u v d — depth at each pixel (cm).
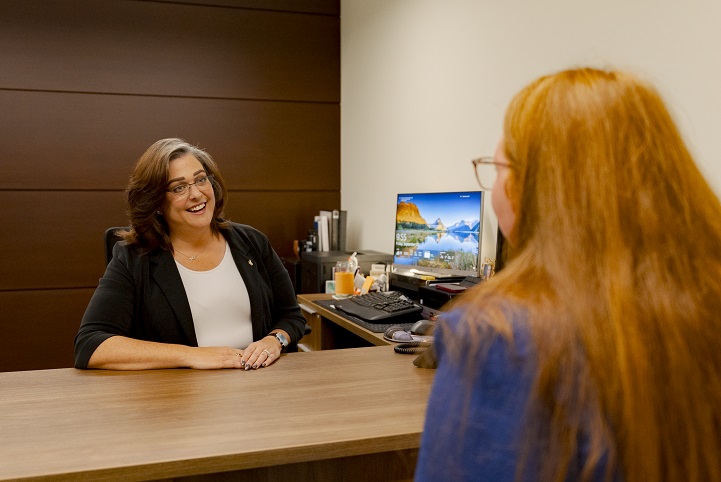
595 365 55
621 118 61
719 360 57
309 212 455
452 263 277
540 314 57
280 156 447
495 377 57
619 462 55
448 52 313
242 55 435
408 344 182
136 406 130
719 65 172
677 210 60
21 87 392
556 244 59
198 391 141
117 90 409
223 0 429
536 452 55
